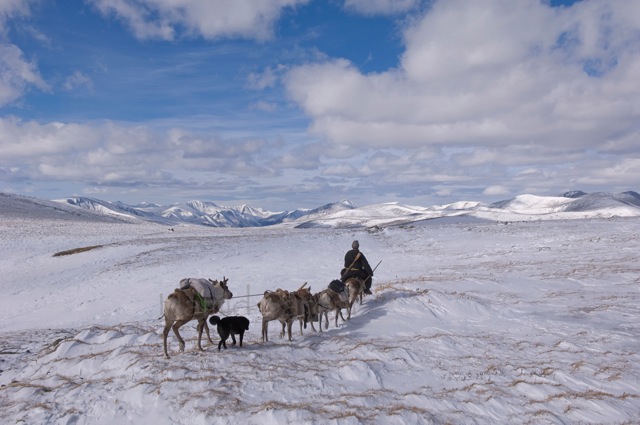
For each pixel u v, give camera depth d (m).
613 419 7.29
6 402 8.52
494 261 29.09
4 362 11.73
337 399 7.68
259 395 7.73
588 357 10.35
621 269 23.45
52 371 10.03
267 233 53.31
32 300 25.55
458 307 14.88
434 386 8.55
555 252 31.19
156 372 8.62
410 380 8.83
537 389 8.37
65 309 22.33
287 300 11.25
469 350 10.85
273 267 28.83
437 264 29.03
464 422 7.06
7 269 35.66
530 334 12.50
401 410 7.16
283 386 8.10
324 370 8.98
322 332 12.40
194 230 70.56
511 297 17.56
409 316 13.88
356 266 14.12
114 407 7.52
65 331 16.39
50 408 7.68
